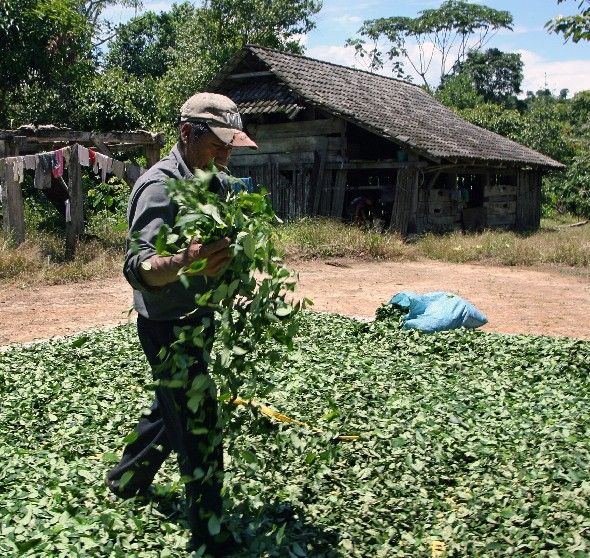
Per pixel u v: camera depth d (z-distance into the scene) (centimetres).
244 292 357
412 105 2827
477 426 585
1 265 1421
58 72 2559
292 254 1812
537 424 595
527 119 4594
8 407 635
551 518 416
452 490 473
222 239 345
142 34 5606
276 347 814
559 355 826
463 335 912
